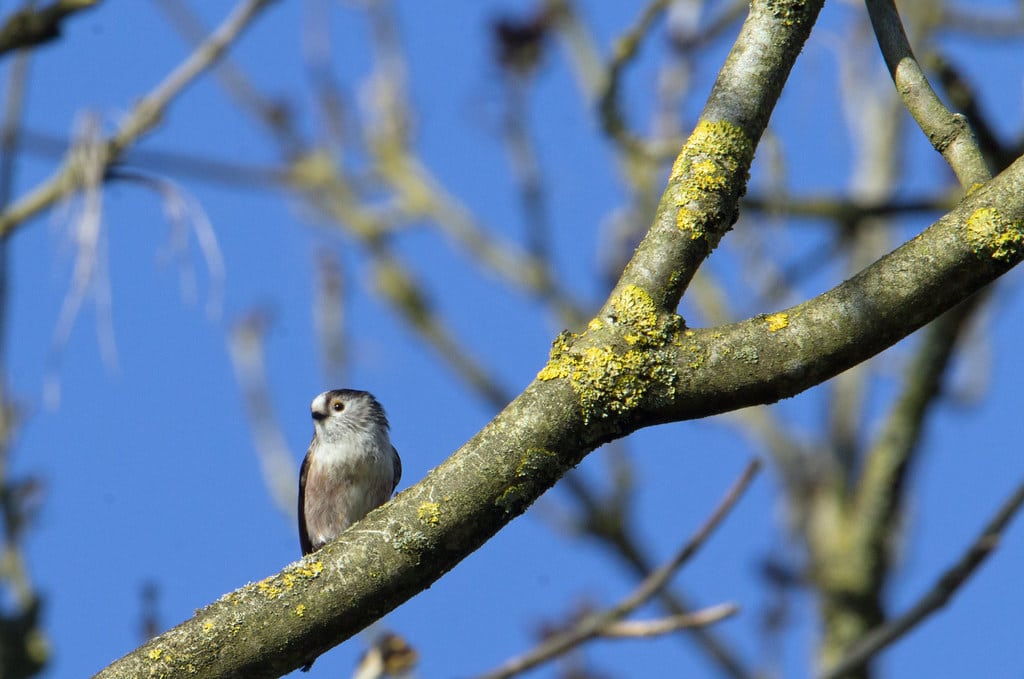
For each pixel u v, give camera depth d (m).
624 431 4.44
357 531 4.43
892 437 15.48
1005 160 10.81
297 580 4.39
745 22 5.15
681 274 4.56
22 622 8.52
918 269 4.20
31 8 7.20
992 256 4.17
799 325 4.29
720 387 4.34
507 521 4.42
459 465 4.41
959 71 10.53
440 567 4.40
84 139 8.45
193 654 4.36
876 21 5.43
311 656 4.42
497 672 8.12
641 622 8.16
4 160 9.09
